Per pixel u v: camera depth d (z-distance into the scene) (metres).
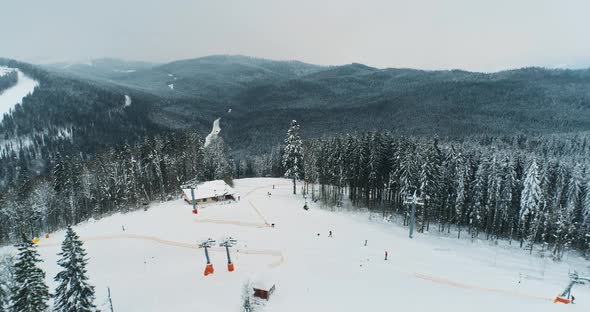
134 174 79.81
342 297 33.62
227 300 33.16
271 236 53.38
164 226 60.81
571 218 58.59
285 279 37.56
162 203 77.44
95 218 73.31
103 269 45.91
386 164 72.06
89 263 48.16
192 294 35.34
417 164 62.44
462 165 64.25
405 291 35.56
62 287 26.67
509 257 53.53
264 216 63.59
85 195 78.31
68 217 76.75
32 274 25.98
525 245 60.69
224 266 42.69
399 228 64.75
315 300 32.88
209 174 98.31
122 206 78.00
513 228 65.44
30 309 25.33
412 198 58.50
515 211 64.50
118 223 64.56
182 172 89.69
